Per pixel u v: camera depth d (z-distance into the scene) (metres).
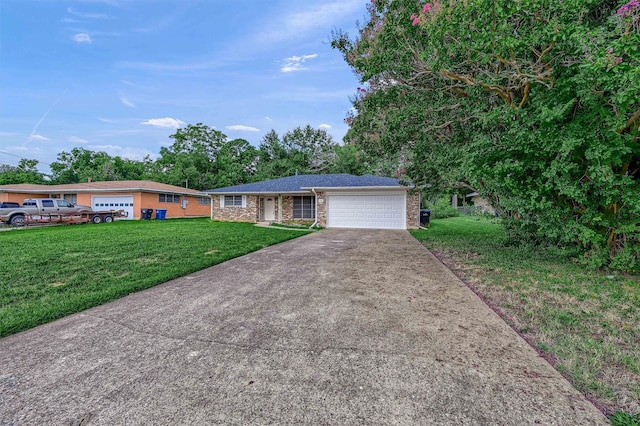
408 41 5.73
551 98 4.84
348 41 7.39
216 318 3.29
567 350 2.52
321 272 5.43
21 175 32.72
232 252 7.30
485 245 8.21
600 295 3.97
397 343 2.67
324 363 2.34
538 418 1.74
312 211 17.03
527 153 5.12
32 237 9.89
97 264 5.89
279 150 34.53
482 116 5.58
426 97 7.04
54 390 2.02
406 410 1.81
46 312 3.40
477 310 3.48
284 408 1.83
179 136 40.25
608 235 5.39
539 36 4.15
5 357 2.47
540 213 5.82
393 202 14.28
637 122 4.58
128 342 2.73
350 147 29.61
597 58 3.62
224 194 18.34
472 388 2.02
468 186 8.38
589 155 4.48
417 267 5.79
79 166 40.12
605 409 1.82
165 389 2.03
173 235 10.65
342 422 1.71
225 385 2.06
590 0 3.85
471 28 4.30
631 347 2.58
